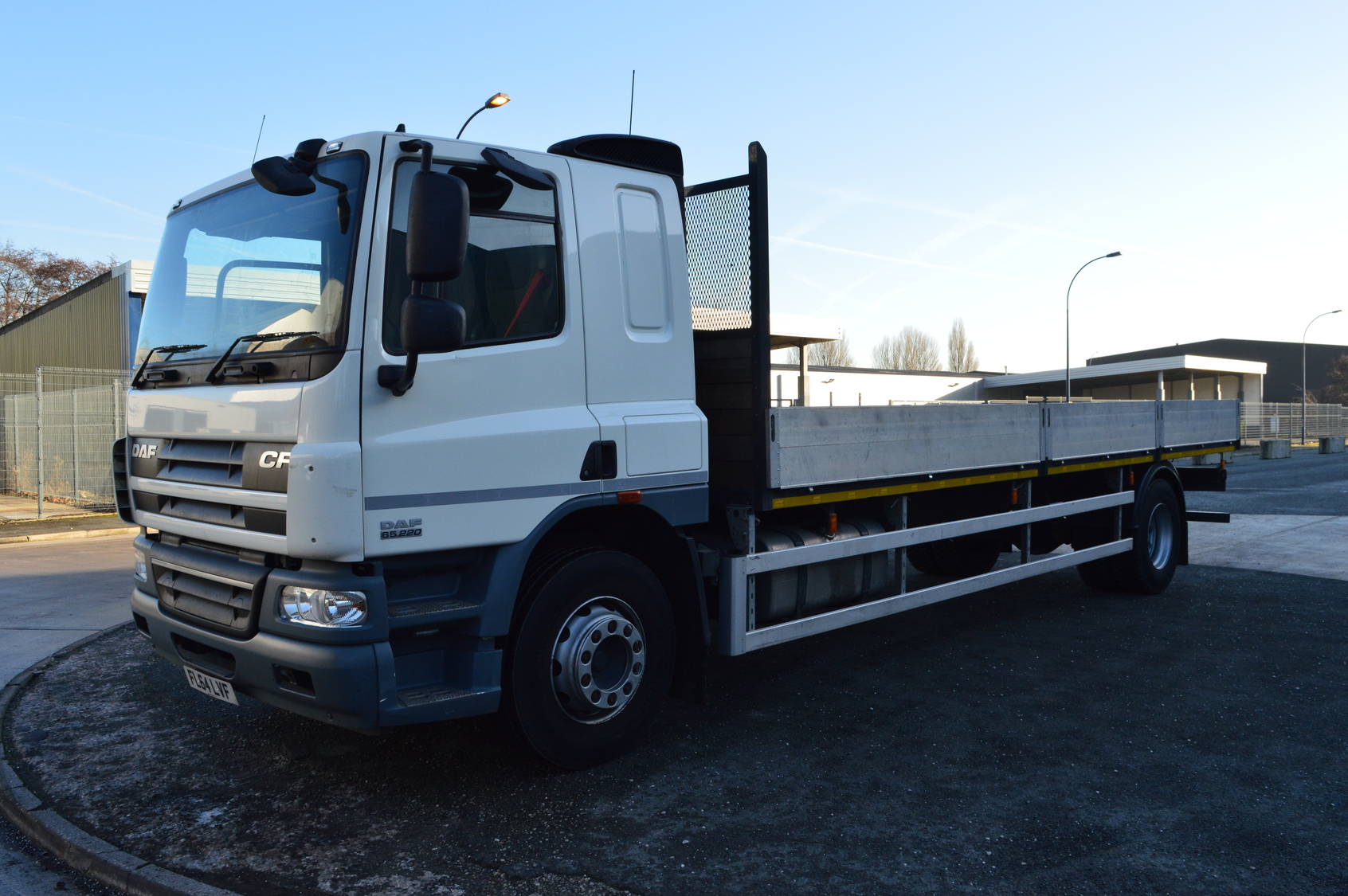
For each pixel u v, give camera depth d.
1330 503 16.38
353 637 3.23
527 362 3.79
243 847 3.37
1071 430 6.98
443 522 3.47
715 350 4.77
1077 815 3.61
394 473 3.35
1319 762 4.15
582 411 3.98
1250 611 7.48
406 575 3.54
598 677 4.08
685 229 4.85
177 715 4.93
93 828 3.54
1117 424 7.54
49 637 6.85
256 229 3.76
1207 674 5.61
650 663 4.25
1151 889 3.02
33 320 22.33
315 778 4.03
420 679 3.63
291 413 3.30
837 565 5.22
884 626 7.02
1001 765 4.14
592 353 4.04
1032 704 5.05
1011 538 6.91
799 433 4.67
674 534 4.35
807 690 5.36
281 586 3.33
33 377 20.14
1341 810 3.64
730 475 4.68
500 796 3.81
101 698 5.26
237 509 3.57
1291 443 53.59
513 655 3.77
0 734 4.63
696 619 4.37
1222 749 4.33
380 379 3.32
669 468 4.28
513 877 3.12
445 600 3.64
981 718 4.81
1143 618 7.24
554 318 3.93
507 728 3.84
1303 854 3.27
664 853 3.29
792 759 4.24
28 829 3.63
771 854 3.29
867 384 46.69
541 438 3.78
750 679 5.60
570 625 3.94
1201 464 9.12
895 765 4.15
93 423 17.02
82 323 19.30
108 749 4.42
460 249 3.12
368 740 4.51
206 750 4.39
